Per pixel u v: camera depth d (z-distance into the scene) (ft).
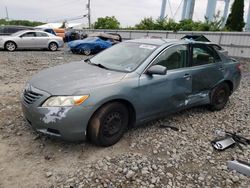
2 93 19.49
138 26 109.29
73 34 88.12
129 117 12.64
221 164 11.21
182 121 15.67
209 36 72.59
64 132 10.34
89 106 10.46
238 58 62.44
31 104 10.78
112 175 9.82
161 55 13.33
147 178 9.80
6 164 10.14
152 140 12.84
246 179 10.26
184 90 14.39
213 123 15.76
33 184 9.12
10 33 62.95
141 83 12.12
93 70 12.64
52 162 10.46
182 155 11.70
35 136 12.30
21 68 31.17
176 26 95.45
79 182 9.32
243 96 23.06
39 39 54.39
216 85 16.74
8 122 13.80
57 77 11.76
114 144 12.05
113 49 15.23
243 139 13.57
